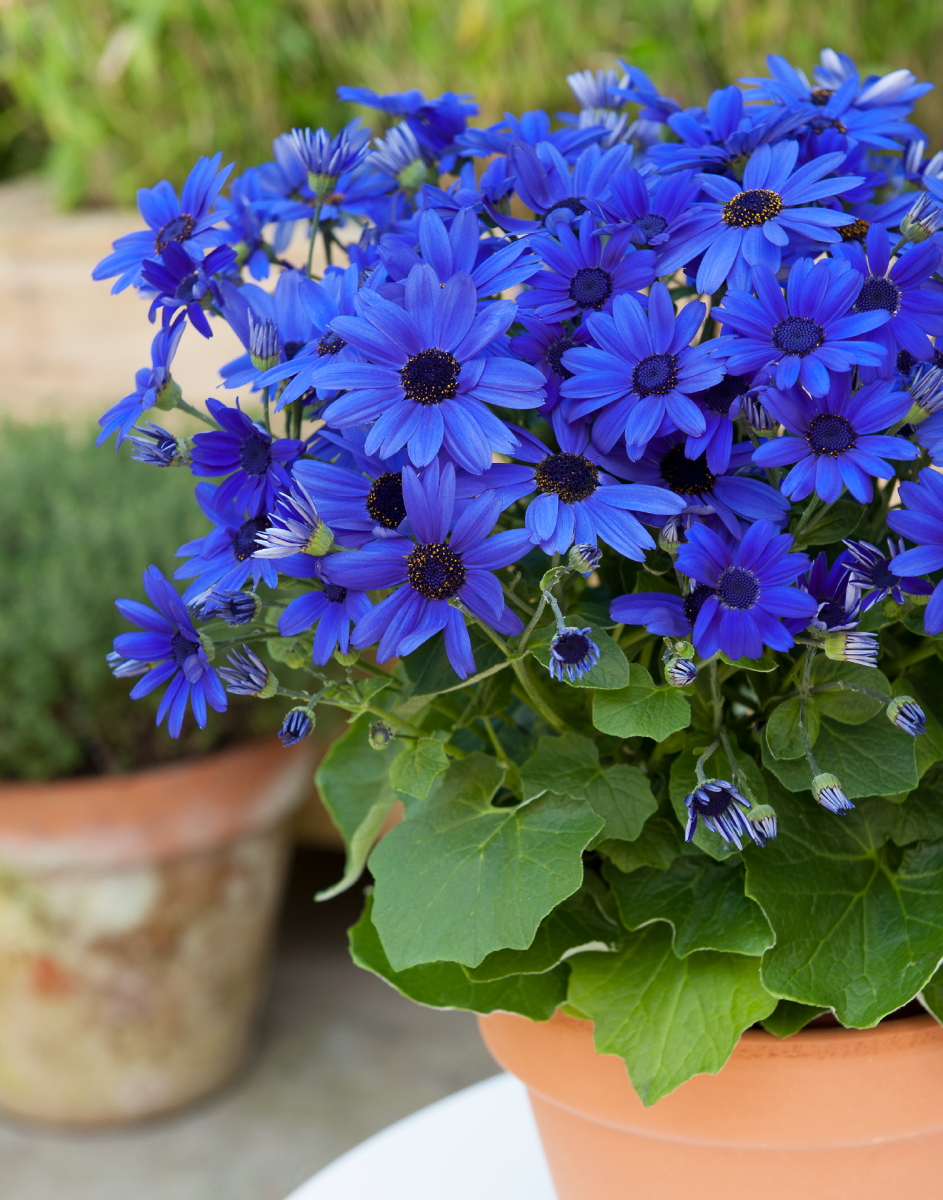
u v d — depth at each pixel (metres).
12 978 2.05
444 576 0.93
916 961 0.97
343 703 0.99
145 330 2.84
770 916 0.97
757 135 0.99
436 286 0.93
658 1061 0.98
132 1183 2.10
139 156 3.20
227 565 0.97
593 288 0.96
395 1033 2.50
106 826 1.90
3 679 1.87
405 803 1.05
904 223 0.96
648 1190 1.03
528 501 1.01
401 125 1.05
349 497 0.94
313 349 0.96
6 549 2.03
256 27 2.89
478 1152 1.15
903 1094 0.99
